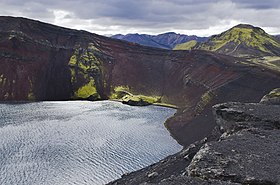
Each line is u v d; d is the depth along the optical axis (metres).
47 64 148.50
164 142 74.88
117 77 161.50
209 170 22.75
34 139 72.50
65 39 166.88
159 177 41.19
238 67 126.19
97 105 129.50
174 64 168.88
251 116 36.84
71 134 78.75
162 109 125.19
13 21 153.88
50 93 141.38
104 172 54.12
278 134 30.91
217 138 42.19
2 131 78.19
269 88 99.06
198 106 105.31
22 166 55.34
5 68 137.38
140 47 183.38
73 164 57.50
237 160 23.88
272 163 23.36
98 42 176.00
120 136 79.12
